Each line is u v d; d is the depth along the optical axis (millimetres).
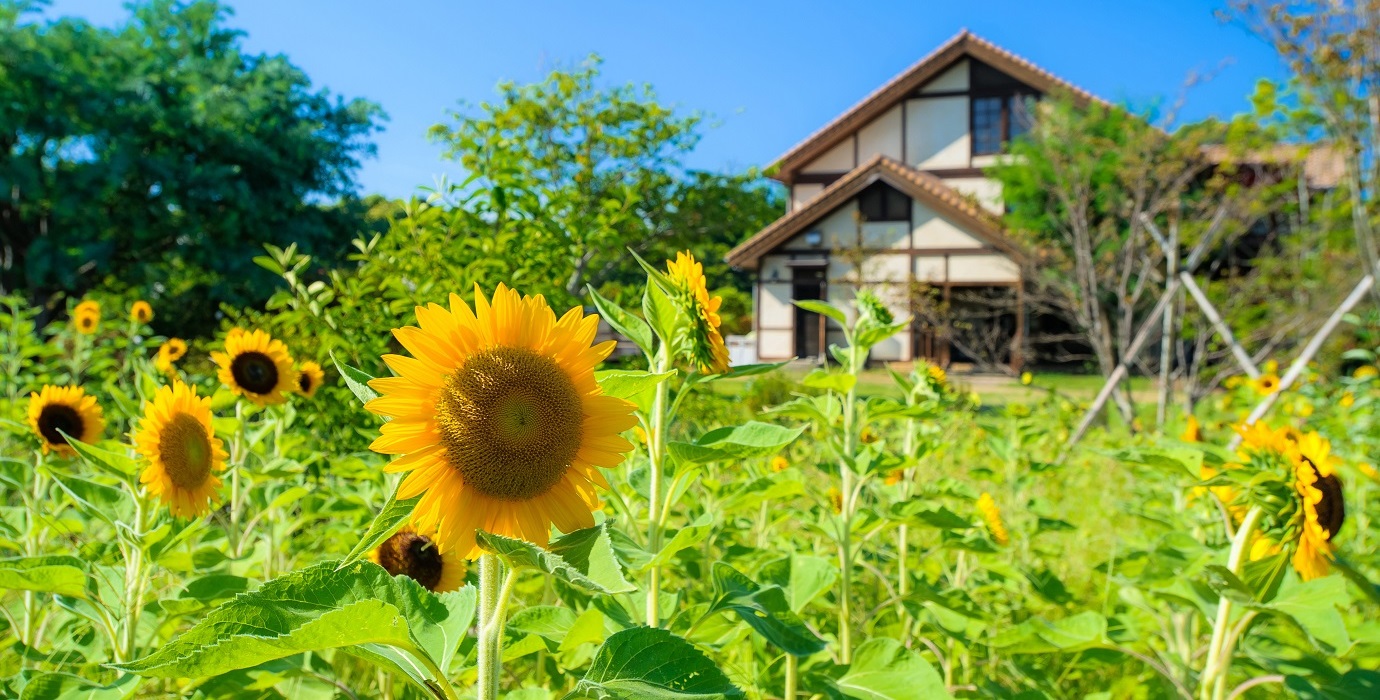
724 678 1374
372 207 27391
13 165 19984
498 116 13359
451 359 1394
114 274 22688
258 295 21609
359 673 3059
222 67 23719
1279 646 2873
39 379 7250
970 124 24297
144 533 2293
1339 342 11758
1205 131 13375
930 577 4211
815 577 2582
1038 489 6477
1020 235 16828
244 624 1291
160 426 2322
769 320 23922
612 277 10148
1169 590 2742
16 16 21469
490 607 1393
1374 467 5406
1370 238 9367
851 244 23156
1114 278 13984
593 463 1453
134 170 20734
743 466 4500
